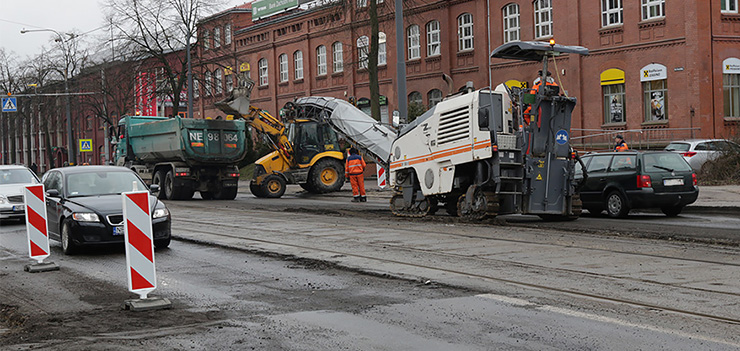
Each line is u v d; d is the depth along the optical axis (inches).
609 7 1411.2
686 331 266.7
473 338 266.5
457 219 682.8
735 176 1014.4
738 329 268.2
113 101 2215.8
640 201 700.7
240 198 1277.1
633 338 259.3
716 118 1314.0
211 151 1202.0
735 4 1337.4
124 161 1390.3
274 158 1242.6
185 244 574.2
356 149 1047.0
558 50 648.4
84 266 485.4
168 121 1208.2
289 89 2156.7
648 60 1355.8
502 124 635.5
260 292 369.4
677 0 1317.7
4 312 346.9
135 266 339.0
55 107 2536.9
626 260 428.5
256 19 2335.1
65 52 2305.6
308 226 673.0
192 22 1884.8
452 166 681.6
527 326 280.8
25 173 887.7
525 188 648.4
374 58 1422.2
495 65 1577.3
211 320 309.3
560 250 474.6
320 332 282.4
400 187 771.4
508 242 519.8
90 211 532.4
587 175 724.7
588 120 1445.6
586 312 299.9
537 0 1509.6
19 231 750.5
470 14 1636.3
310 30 2058.3
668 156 710.5
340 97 1969.7
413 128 738.8
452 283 373.1
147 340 278.1
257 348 262.4
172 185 1208.2
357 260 457.7
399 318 301.3
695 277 371.2
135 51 1925.4
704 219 689.0
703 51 1300.4
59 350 267.9
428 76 1731.1
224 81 2305.6
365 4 1774.1
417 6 1738.4
